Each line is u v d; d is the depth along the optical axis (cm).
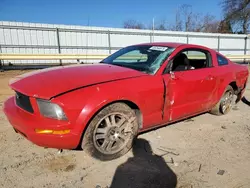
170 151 320
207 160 298
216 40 2106
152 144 338
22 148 314
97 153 280
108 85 276
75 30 1553
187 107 373
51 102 245
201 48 417
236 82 483
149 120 321
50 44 1495
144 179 255
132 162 289
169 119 350
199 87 384
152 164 286
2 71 1229
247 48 2291
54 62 1490
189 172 270
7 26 1361
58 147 259
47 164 279
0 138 343
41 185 241
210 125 426
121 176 260
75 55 1334
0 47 1364
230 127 419
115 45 1700
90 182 248
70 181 249
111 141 288
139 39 1770
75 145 260
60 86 258
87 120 255
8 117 282
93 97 259
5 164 275
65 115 246
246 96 689
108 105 274
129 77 301
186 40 1959
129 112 296
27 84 274
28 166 273
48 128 245
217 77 424
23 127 257
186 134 379
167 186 244
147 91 304
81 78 279
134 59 374
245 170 278
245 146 341
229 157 307
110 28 1661
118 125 291
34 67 1411
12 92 695
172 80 338
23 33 1409
